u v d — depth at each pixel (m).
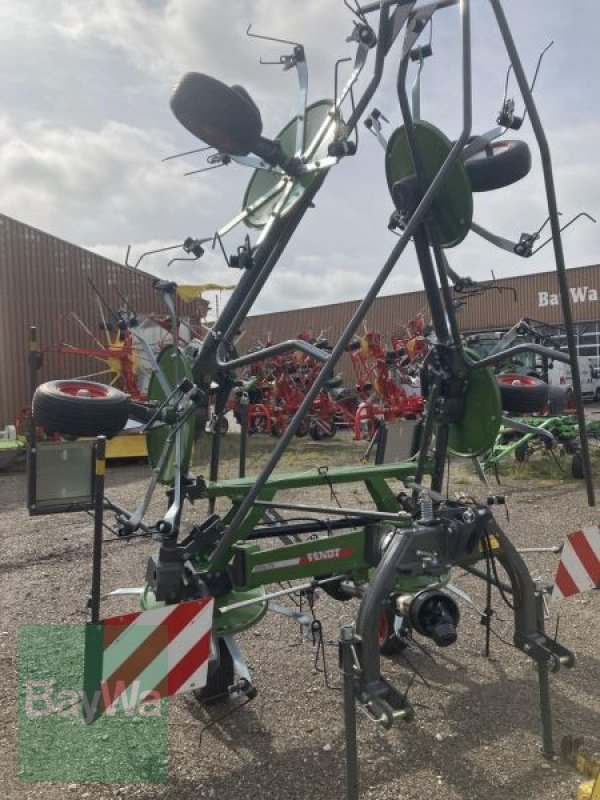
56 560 6.05
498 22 2.62
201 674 2.62
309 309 34.69
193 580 3.23
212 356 3.48
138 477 10.97
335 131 3.07
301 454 12.40
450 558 2.97
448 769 2.89
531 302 29.00
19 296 16.03
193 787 2.82
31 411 3.31
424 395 3.86
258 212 3.76
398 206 3.17
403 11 2.87
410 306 31.03
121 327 4.24
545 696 2.96
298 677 3.77
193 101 2.96
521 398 4.09
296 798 2.74
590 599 4.82
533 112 2.68
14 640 4.28
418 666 3.88
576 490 8.74
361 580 3.82
